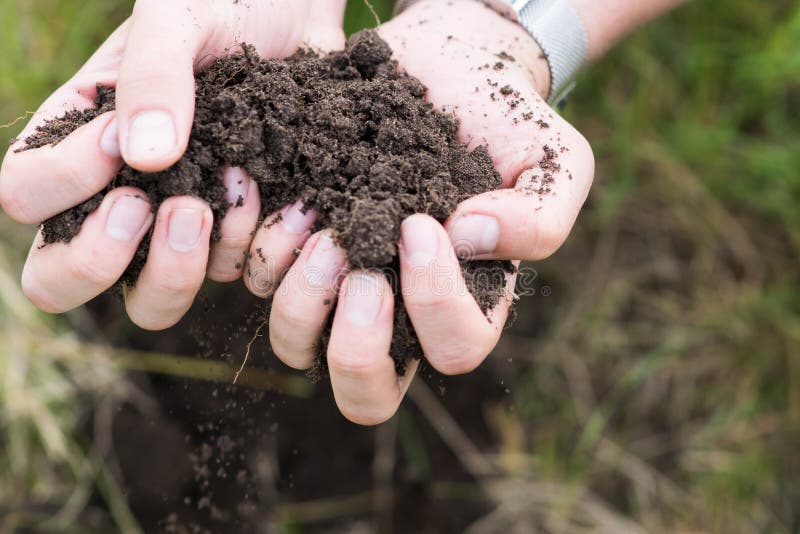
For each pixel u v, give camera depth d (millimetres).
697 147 1740
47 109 894
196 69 908
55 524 1689
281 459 1811
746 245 1816
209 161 822
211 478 1673
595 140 1813
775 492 1774
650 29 1742
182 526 1721
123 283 924
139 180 815
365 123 891
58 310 918
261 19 972
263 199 881
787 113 1758
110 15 1699
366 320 792
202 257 838
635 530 1789
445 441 1871
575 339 1875
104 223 805
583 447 1851
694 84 1770
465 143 985
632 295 1884
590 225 1891
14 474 1694
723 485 1789
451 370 854
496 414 1880
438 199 825
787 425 1772
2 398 1657
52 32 1659
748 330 1790
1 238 1714
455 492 1864
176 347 1711
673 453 1828
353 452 1859
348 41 1015
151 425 1718
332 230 816
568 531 1813
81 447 1726
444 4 1173
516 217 819
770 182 1732
